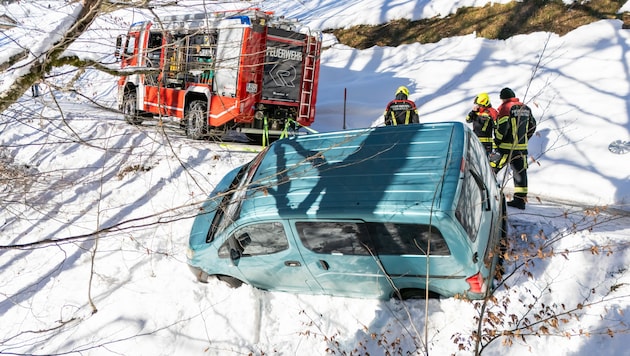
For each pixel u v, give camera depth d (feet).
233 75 30.40
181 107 34.04
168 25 31.32
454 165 14.93
